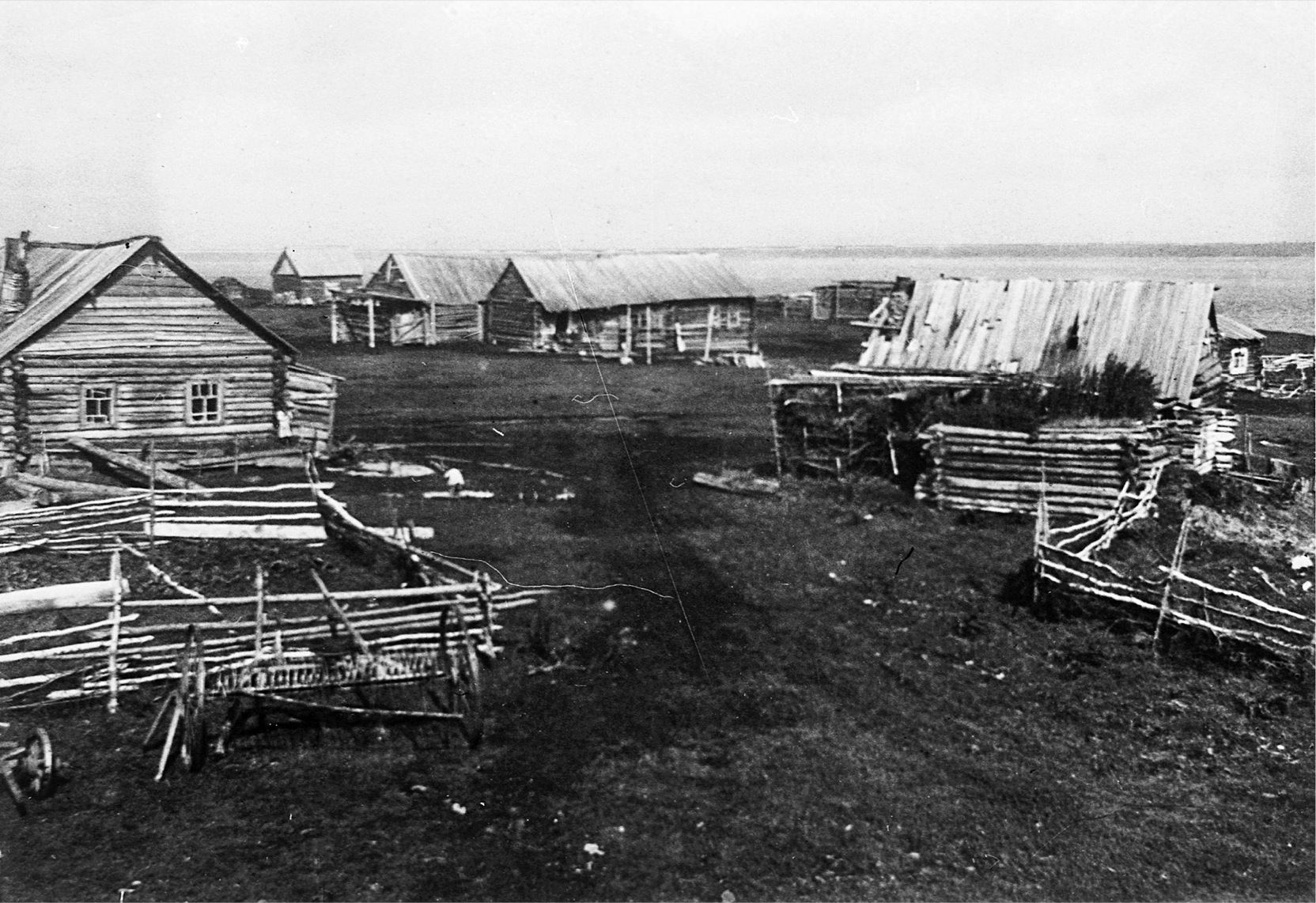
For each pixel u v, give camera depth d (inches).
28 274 992.9
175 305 882.1
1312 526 868.6
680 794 424.2
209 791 404.8
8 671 487.8
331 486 842.8
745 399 1393.9
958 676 543.5
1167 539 786.2
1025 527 807.1
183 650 438.3
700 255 1973.4
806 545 746.8
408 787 416.2
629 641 564.7
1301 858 398.6
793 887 368.8
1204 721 501.7
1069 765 462.0
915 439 920.3
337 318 1946.4
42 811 384.8
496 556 684.7
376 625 517.7
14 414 837.8
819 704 508.1
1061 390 922.7
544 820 399.2
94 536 650.2
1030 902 368.5
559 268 1843.0
